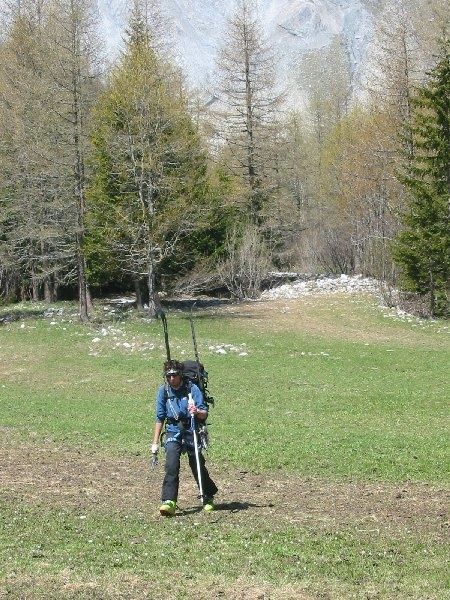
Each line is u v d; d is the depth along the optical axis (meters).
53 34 41.94
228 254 50.88
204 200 45.50
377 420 20.14
